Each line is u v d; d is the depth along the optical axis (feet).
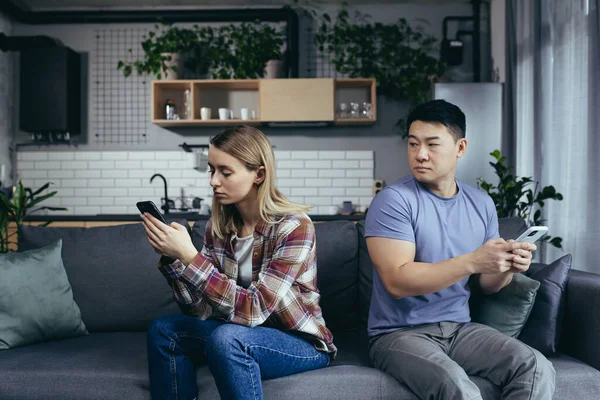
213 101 16.48
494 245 4.56
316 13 16.66
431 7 16.53
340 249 6.72
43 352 5.70
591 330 5.20
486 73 16.29
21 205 10.73
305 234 5.01
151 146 16.67
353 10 16.63
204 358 5.22
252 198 5.21
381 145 16.47
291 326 4.85
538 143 10.80
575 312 5.46
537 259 11.03
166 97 16.35
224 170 4.93
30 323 5.99
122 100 16.70
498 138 14.11
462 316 5.34
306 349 4.91
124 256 6.84
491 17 16.10
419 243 5.26
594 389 4.90
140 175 16.58
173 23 16.65
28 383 5.05
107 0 16.39
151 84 15.97
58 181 16.61
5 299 5.94
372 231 5.25
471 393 4.16
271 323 4.97
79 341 6.24
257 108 16.48
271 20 16.44
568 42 9.80
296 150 16.58
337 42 16.38
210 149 5.01
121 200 16.60
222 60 16.26
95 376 5.06
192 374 4.95
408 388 4.79
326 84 15.06
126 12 16.15
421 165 5.16
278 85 15.07
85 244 6.94
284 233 4.99
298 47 16.46
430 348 4.69
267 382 4.79
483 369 4.74
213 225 5.44
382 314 5.37
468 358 4.88
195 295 5.25
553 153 10.24
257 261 5.10
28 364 5.27
